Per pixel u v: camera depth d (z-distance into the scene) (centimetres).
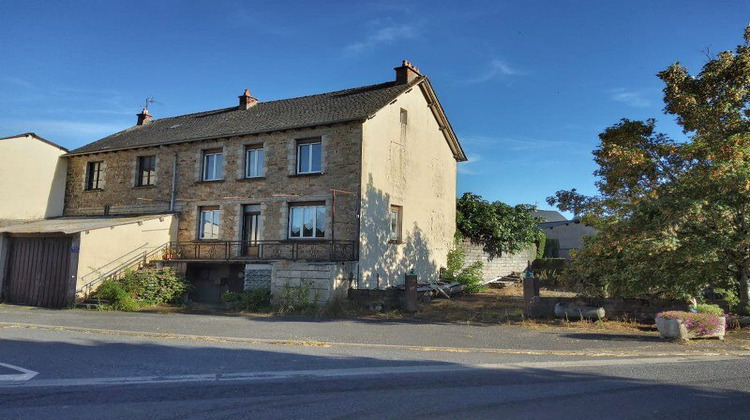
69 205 2412
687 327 1021
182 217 2097
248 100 2384
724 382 682
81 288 1711
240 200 1984
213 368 771
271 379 702
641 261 1182
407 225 2012
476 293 2077
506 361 835
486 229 2448
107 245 1806
